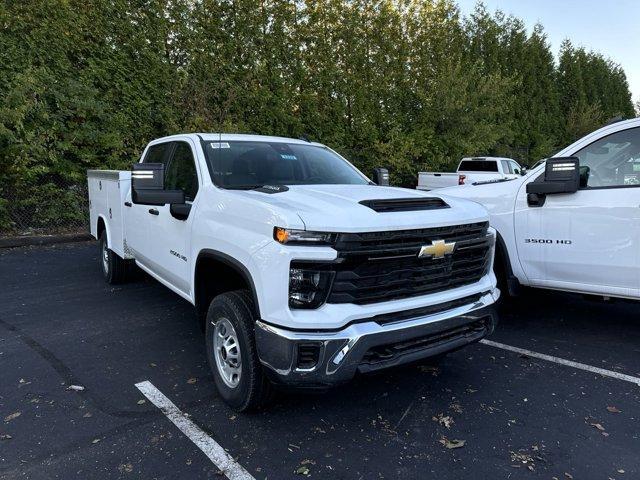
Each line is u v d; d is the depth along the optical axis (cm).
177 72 1124
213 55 1185
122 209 557
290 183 403
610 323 516
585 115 2639
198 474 264
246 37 1230
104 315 529
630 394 360
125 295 606
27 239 920
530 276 479
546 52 2611
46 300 582
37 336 464
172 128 1102
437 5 1767
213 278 366
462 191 533
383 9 1563
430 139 1708
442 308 311
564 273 454
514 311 557
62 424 311
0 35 884
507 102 2055
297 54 1345
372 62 1565
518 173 1656
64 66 962
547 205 457
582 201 436
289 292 267
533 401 349
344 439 299
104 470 266
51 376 380
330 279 267
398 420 322
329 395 354
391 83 1641
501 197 493
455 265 322
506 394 360
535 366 409
